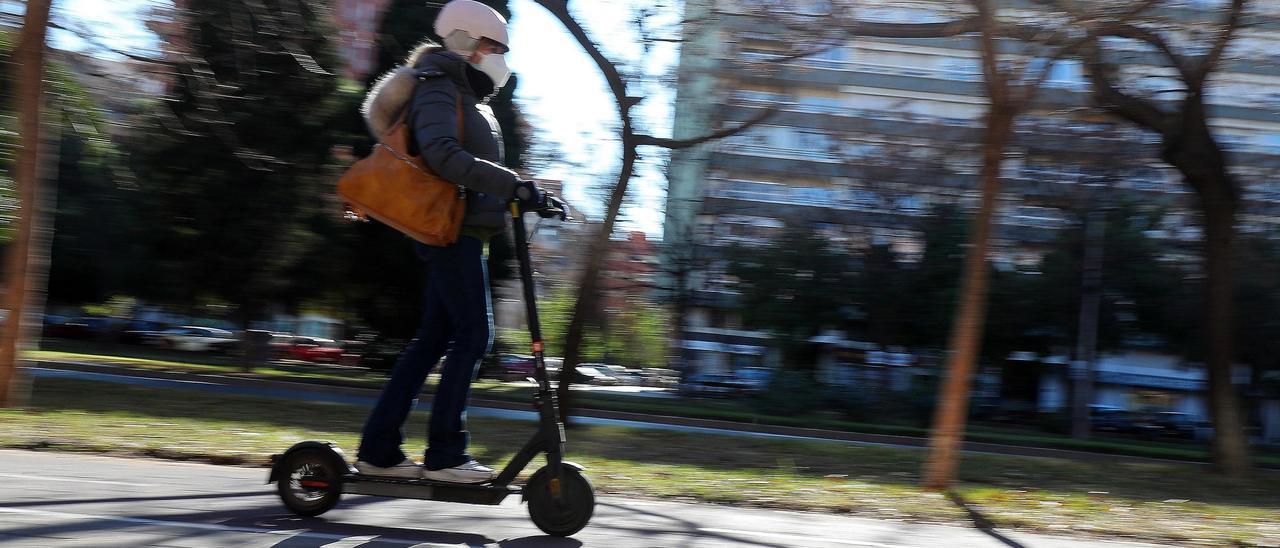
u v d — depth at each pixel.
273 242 26.67
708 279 32.94
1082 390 32.69
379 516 4.00
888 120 17.83
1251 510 6.80
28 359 10.32
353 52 22.14
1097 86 12.19
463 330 3.88
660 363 43.06
